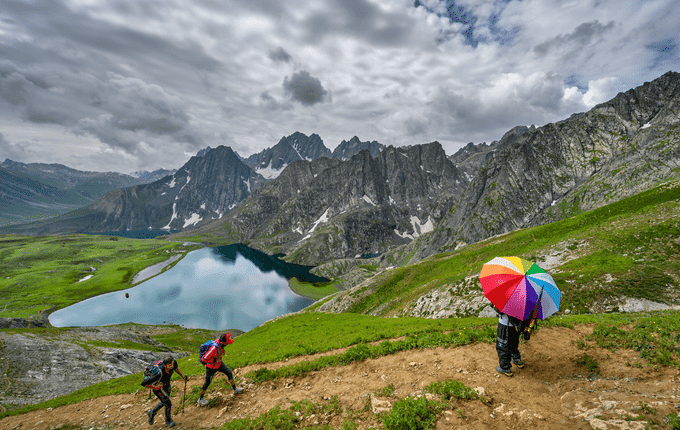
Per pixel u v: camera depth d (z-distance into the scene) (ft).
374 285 268.00
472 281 168.86
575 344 38.42
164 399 40.27
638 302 101.35
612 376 29.45
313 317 186.70
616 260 124.57
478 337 44.96
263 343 110.52
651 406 22.72
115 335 231.91
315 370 49.37
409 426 25.77
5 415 67.87
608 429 21.34
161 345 257.34
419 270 262.26
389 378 39.14
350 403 34.68
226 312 548.31
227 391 48.26
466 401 28.66
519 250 209.97
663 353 30.58
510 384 30.83
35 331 184.14
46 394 118.11
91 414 56.24
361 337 70.69
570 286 121.70
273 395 43.57
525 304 29.09
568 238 169.07
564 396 27.17
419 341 49.29
